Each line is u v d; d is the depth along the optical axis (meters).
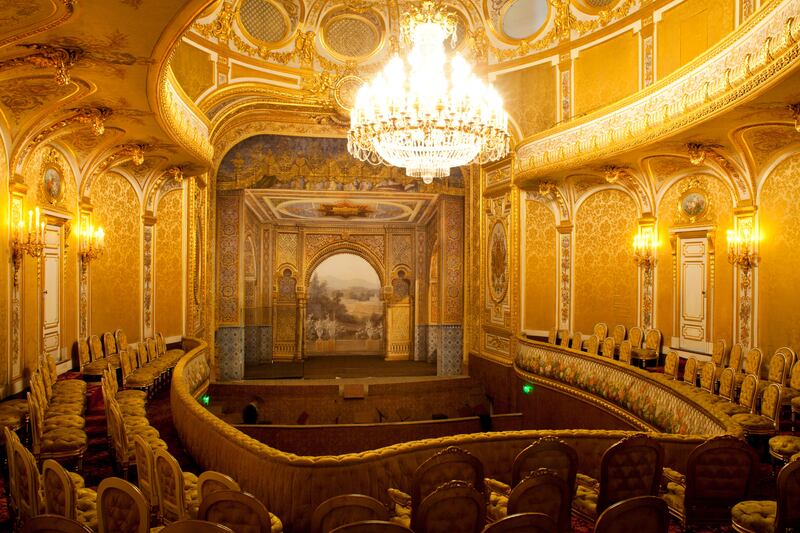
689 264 12.02
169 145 10.02
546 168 12.45
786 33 6.27
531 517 3.15
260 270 22.31
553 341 14.34
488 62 14.75
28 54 5.90
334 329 23.81
